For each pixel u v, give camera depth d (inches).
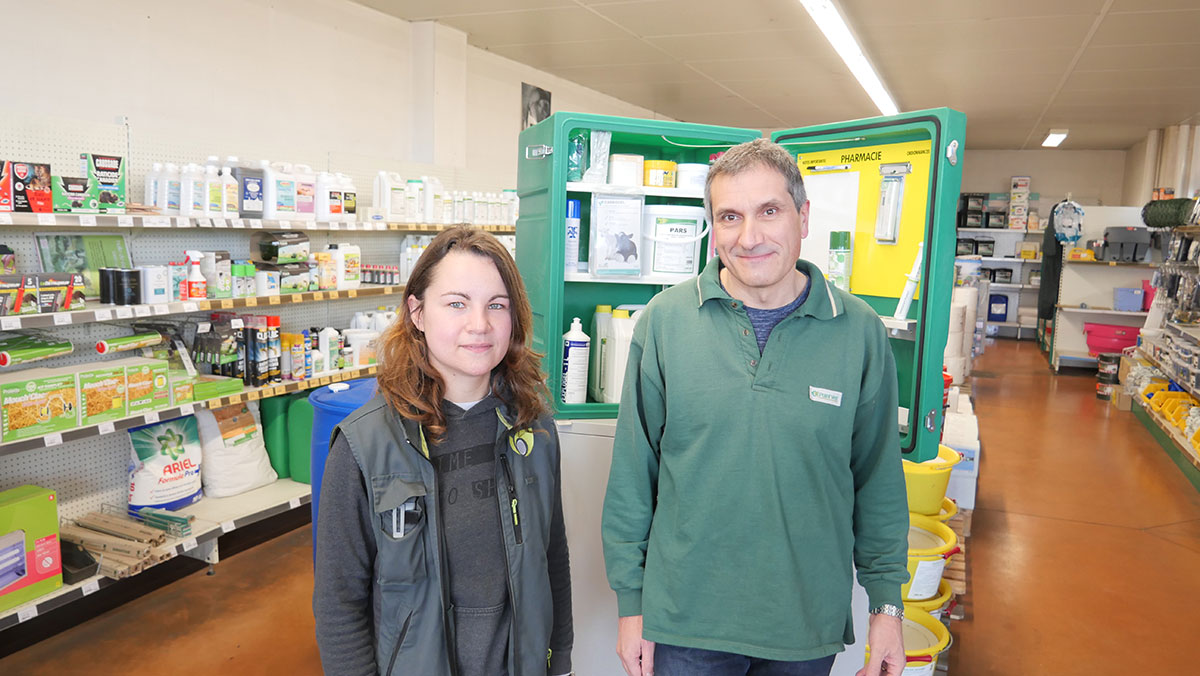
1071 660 122.2
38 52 140.4
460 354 50.4
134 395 132.0
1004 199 523.5
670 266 103.7
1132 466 231.5
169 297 137.6
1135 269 388.2
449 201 210.8
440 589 50.5
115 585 141.4
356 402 99.4
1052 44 249.0
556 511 60.1
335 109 211.5
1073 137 471.2
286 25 193.9
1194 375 235.0
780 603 57.6
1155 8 208.1
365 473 48.9
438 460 51.9
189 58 169.2
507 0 213.2
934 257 83.9
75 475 142.3
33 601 116.0
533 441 55.6
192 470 151.6
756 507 57.6
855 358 58.9
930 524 116.0
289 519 175.3
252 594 139.3
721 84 331.3
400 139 237.1
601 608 99.4
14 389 114.3
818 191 102.4
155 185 142.3
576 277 100.3
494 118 285.1
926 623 106.7
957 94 338.3
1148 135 441.4
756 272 55.9
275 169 162.1
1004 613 137.9
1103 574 155.6
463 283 50.1
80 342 141.2
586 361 101.6
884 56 269.7
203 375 157.8
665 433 61.4
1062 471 225.3
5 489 131.3
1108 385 327.6
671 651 60.9
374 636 52.0
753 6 215.5
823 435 57.6
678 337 60.4
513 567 53.0
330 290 176.7
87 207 124.6
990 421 284.2
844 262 98.3
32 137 127.6
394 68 232.1
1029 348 483.5
